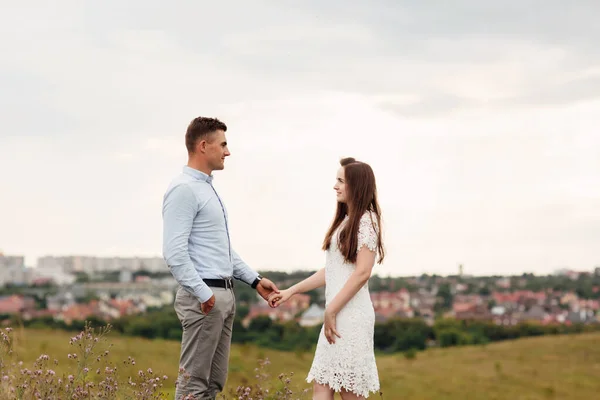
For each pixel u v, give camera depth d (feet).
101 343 14.24
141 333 207.92
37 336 86.17
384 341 263.29
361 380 14.46
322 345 14.83
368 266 14.48
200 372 15.15
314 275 17.19
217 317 15.19
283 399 16.70
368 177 14.78
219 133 15.53
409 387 123.13
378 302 343.67
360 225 14.55
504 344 200.44
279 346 203.51
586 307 363.97
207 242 15.33
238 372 54.13
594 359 164.45
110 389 13.55
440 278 447.01
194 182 15.33
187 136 15.64
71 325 222.69
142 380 14.21
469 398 114.83
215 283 15.31
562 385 132.26
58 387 13.67
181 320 15.39
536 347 189.26
